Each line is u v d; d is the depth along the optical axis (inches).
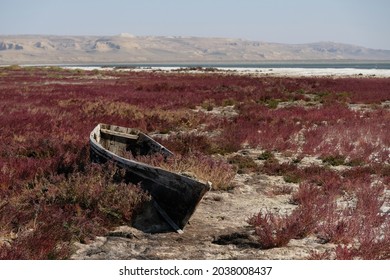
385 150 848.3
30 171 611.5
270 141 912.3
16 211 458.6
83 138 890.7
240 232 462.3
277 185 644.7
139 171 520.7
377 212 510.9
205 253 415.5
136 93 1897.1
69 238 425.7
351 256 397.7
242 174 705.0
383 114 1341.0
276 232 440.5
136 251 417.4
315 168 713.0
